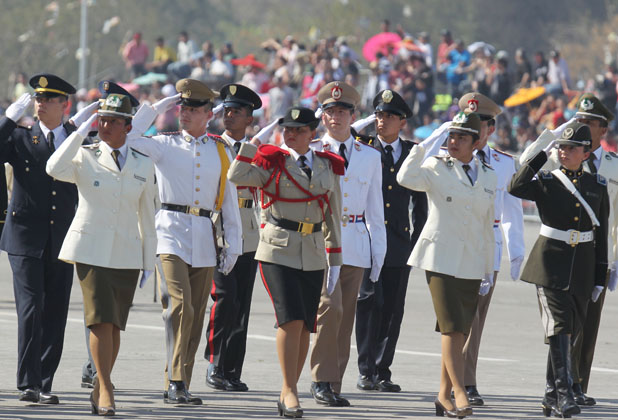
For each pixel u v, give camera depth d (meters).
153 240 25.58
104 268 24.84
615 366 34.84
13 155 26.64
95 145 25.39
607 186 27.48
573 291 26.27
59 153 24.84
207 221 27.45
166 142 27.41
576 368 27.94
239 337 29.27
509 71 89.12
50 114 26.70
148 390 28.33
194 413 25.25
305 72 100.31
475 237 25.75
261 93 97.06
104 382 24.66
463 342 25.70
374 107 30.50
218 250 27.59
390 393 29.17
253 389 29.25
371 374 29.66
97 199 24.98
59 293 26.67
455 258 25.52
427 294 53.97
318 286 25.55
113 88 27.78
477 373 32.84
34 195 26.45
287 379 25.12
